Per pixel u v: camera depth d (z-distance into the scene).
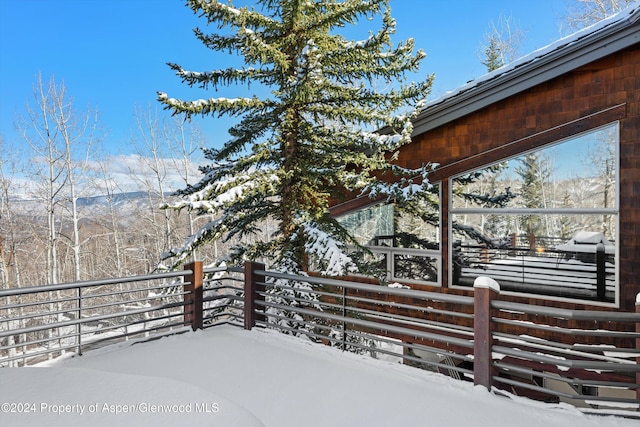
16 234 17.69
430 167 6.34
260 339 4.83
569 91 5.34
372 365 3.96
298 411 3.04
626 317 2.88
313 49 5.52
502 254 5.93
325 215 5.90
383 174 6.63
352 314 6.26
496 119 5.88
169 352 4.38
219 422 1.91
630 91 4.95
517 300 5.79
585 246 5.32
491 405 3.09
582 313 2.92
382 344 7.33
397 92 5.83
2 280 17.23
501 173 5.94
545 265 5.61
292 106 5.75
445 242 6.33
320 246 5.04
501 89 5.67
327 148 5.98
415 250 6.65
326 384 3.53
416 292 3.71
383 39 5.24
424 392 3.33
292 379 3.65
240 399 3.25
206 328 5.35
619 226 5.02
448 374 6.16
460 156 6.17
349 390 3.40
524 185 5.77
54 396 2.21
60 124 16.41
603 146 5.20
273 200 6.48
